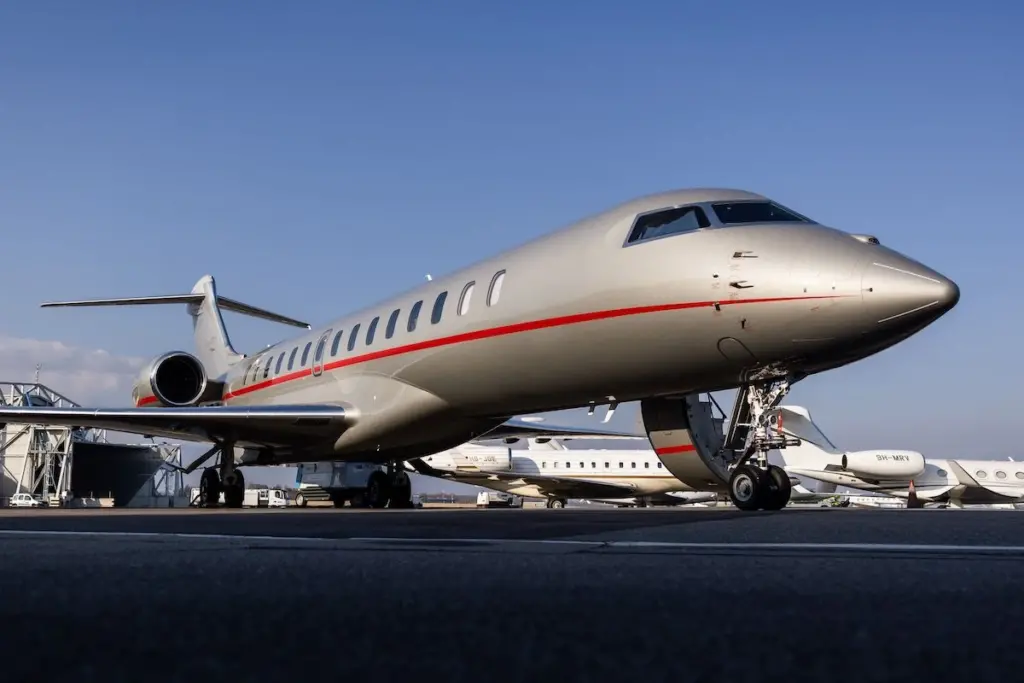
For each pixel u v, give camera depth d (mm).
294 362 19219
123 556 3801
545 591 2611
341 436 16500
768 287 10000
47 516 9281
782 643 1756
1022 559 3801
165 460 49219
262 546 4414
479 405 13961
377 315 16250
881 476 41906
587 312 11398
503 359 12734
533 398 13008
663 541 4773
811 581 2885
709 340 10477
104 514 10203
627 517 8375
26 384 45062
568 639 1801
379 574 3062
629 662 1558
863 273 9625
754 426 11258
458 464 42062
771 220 10883
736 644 1743
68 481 44469
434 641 1775
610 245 11430
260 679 1421
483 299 13141
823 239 10320
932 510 11102
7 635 1848
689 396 12742
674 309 10586
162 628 1935
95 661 1569
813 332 9820
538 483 42594
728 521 7309
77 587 2664
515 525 6668
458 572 3141
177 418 16422
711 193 11430
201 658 1599
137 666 1523
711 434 12914
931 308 9398
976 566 3449
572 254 11875
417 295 15195
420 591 2604
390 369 15266
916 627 1967
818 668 1503
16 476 45344
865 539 4957
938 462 42844
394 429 15414
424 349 14242
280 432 17016
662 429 12992
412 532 5797
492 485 44938
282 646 1720
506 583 2812
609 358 11414
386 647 1709
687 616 2123
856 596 2510
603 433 25656
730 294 10195
